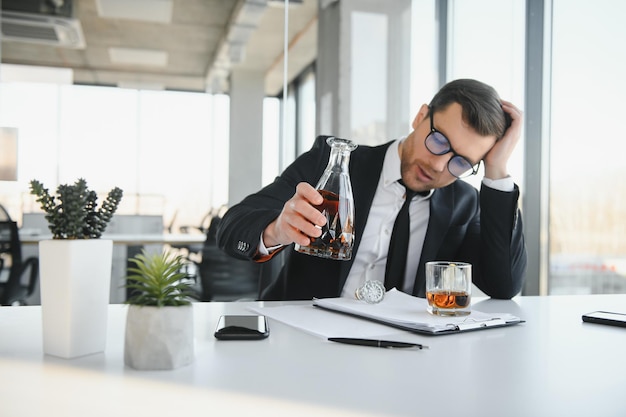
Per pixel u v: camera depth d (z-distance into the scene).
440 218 1.46
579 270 3.01
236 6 5.05
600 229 2.89
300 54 4.27
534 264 3.21
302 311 1.07
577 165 3.01
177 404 0.54
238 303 1.21
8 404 0.53
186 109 5.25
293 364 0.70
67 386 0.59
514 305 1.29
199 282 3.60
